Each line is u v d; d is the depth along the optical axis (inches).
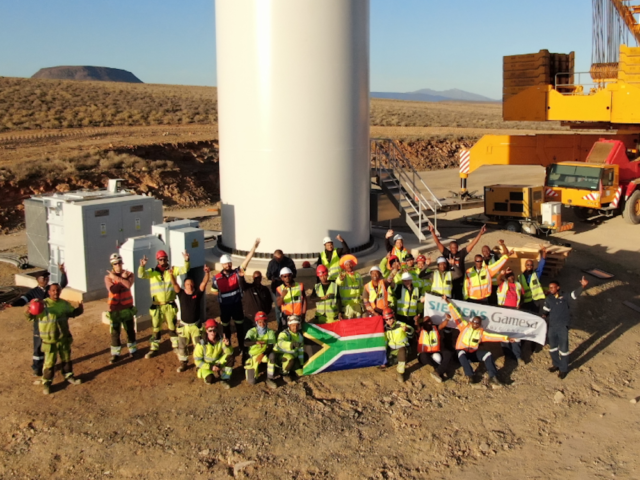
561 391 379.9
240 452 301.0
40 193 1034.1
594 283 581.9
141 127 1971.0
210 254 607.5
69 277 521.7
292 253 562.3
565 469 300.8
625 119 847.1
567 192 840.9
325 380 379.2
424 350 389.1
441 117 3358.8
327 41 534.9
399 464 298.5
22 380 372.5
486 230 784.3
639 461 309.6
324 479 284.2
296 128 541.3
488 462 304.8
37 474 282.0
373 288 410.6
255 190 558.6
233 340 424.2
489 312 406.6
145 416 330.3
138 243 439.5
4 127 1748.3
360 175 585.6
